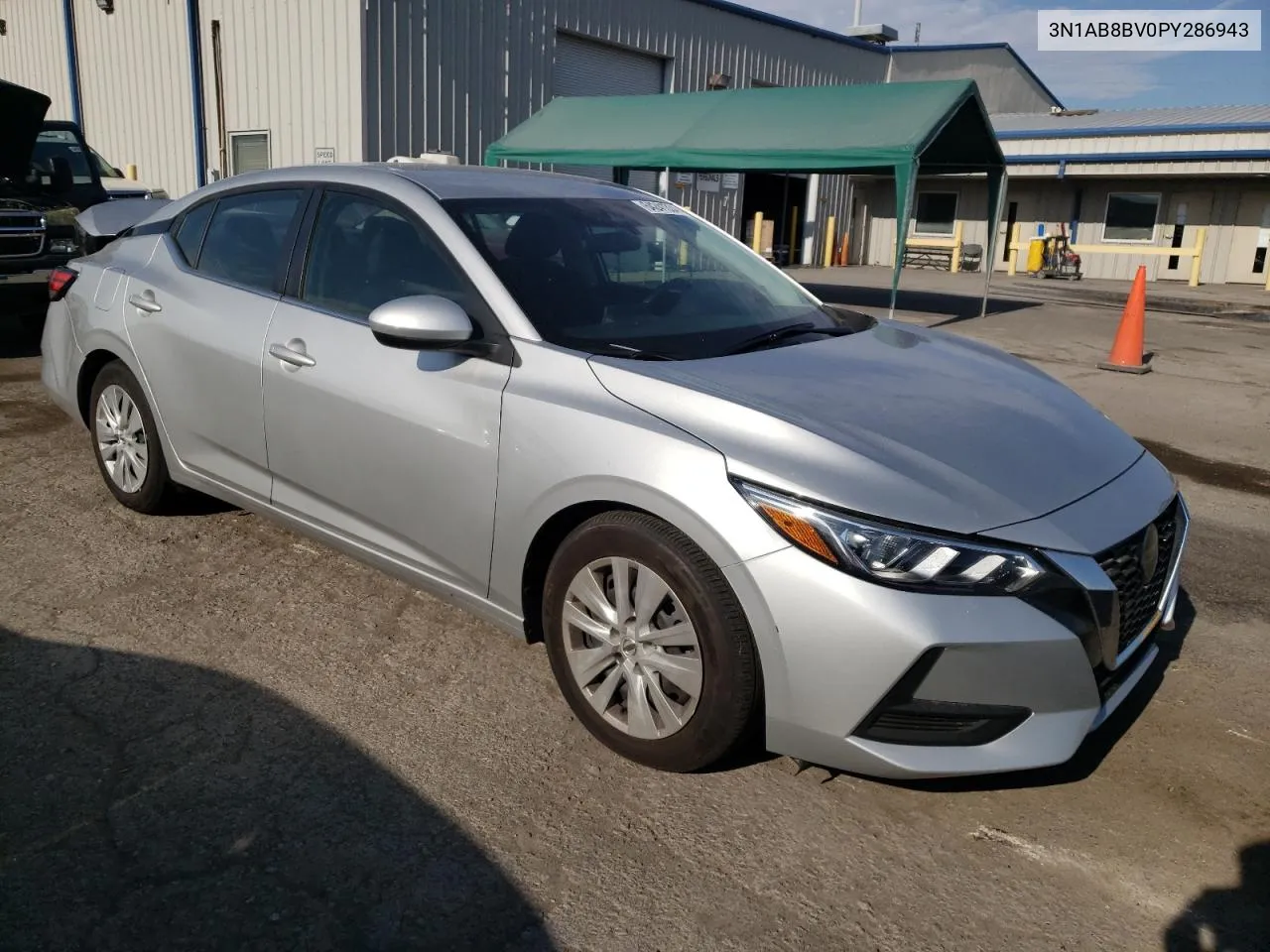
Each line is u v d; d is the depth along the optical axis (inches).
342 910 91.2
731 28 870.4
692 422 108.0
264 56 653.9
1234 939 92.7
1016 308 641.0
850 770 101.7
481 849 100.3
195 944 86.5
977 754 100.1
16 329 387.2
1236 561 189.3
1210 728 128.5
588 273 136.6
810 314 153.4
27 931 86.9
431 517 129.0
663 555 106.3
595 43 757.9
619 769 114.4
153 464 173.3
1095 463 116.4
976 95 501.0
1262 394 357.7
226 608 149.2
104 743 114.5
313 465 142.5
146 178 756.0
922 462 104.9
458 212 135.5
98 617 144.6
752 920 92.7
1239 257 919.0
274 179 159.8
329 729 119.5
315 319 142.3
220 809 104.0
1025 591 97.7
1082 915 95.2
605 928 90.8
